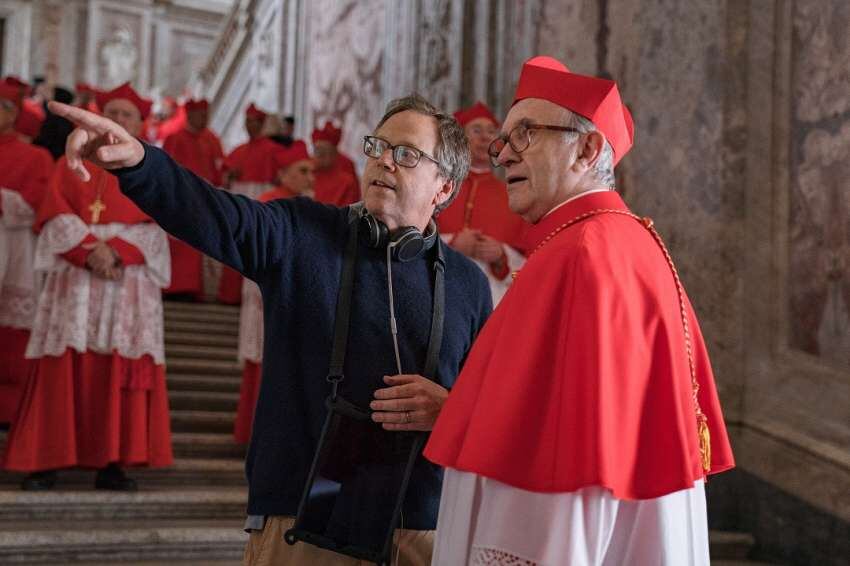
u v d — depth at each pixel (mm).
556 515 1832
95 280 5059
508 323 2008
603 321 1893
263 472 2434
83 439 5012
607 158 2240
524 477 1865
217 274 9820
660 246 2197
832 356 5109
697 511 2172
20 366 5871
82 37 20578
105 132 2139
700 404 2281
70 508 4828
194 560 4625
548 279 1993
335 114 12156
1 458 5473
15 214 5816
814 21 5352
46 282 5074
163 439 5199
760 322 5512
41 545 4336
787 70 5492
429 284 2652
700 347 2295
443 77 8734
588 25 7012
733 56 5730
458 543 2004
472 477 2033
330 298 2500
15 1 20141
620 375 1877
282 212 2512
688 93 5930
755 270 5555
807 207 5320
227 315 8930
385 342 2516
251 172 10359
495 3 8297
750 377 5512
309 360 2469
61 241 4930
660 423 1923
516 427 1895
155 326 5184
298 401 2459
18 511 4730
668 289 2084
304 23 13609
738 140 5684
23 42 20141
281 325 2479
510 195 2279
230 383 7160
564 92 2217
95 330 5031
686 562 2051
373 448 2418
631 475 1864
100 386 5047
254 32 15656
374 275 2566
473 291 2752
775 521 5152
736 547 5207
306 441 2447
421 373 2551
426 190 2615
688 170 5855
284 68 14094
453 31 8633
